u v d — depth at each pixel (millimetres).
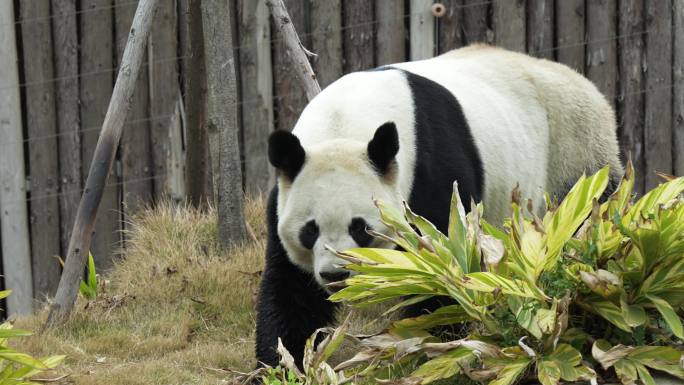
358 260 7773
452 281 7730
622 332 7844
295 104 15719
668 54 15531
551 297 7793
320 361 8016
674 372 7246
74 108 15703
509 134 10227
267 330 9125
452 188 9125
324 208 8094
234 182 12703
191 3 13469
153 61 15531
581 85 11289
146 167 15789
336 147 8391
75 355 10188
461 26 15672
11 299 16062
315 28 15578
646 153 15805
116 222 15914
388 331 8117
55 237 16000
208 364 9859
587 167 11164
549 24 15586
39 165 15844
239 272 11992
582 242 8078
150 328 10938
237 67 15688
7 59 15562
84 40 15562
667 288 7781
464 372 7461
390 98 9125
